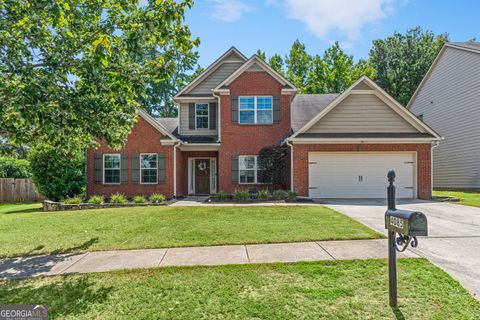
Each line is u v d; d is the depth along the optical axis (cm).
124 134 720
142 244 634
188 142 1622
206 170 1770
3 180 1938
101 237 702
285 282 425
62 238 703
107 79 612
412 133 1429
